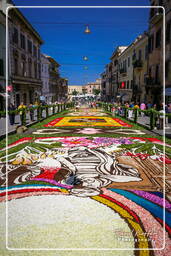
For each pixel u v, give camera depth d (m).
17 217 3.01
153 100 21.77
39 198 3.55
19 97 26.70
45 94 43.88
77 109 28.62
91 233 2.66
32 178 4.41
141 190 3.88
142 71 26.50
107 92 63.06
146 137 8.84
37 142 7.76
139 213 3.12
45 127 11.87
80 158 5.86
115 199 3.53
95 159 5.78
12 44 23.75
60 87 66.44
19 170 4.89
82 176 4.55
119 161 5.62
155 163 5.48
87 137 8.77
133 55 30.75
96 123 13.96
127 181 4.30
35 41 34.19
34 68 33.81
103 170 4.94
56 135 9.19
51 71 49.75
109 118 17.59
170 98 17.70
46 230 2.72
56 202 3.42
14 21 24.33
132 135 9.27
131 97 32.19
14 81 23.89
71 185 4.08
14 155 6.07
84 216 3.03
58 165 5.27
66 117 18.38
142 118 17.61
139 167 5.16
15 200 3.49
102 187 4.00
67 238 2.57
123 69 37.44
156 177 4.54
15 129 10.48
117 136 9.04
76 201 3.46
